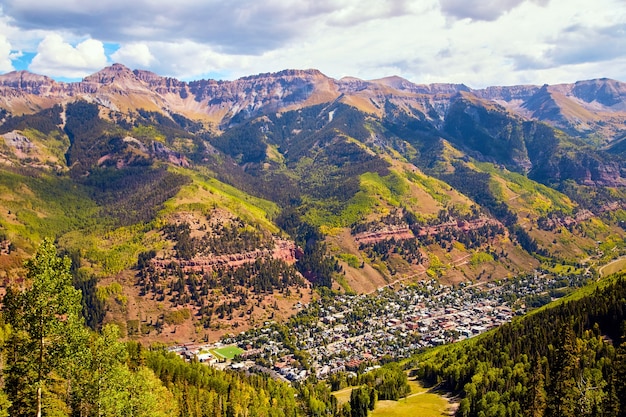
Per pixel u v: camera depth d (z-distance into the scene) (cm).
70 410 10369
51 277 8469
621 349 12275
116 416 10381
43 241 8575
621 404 11206
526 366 17688
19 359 8569
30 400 8962
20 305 8431
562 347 13362
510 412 15150
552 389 13012
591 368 15025
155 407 12325
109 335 10375
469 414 16912
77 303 8869
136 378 11769
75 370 9456
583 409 12069
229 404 17712
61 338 8638
